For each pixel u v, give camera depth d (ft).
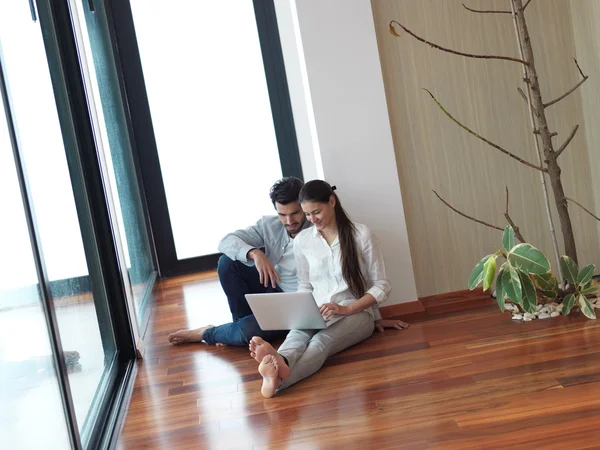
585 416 6.45
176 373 9.73
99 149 10.31
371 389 7.99
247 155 18.12
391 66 11.14
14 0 7.38
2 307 5.18
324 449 6.63
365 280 9.88
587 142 11.44
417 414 7.10
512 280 9.12
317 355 8.82
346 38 10.74
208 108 17.95
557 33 11.25
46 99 8.28
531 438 6.20
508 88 11.30
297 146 18.12
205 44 17.85
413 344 9.39
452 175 11.37
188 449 7.11
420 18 11.14
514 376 7.69
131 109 17.70
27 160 6.73
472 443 6.29
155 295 15.76
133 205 15.34
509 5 11.18
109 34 16.74
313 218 9.65
